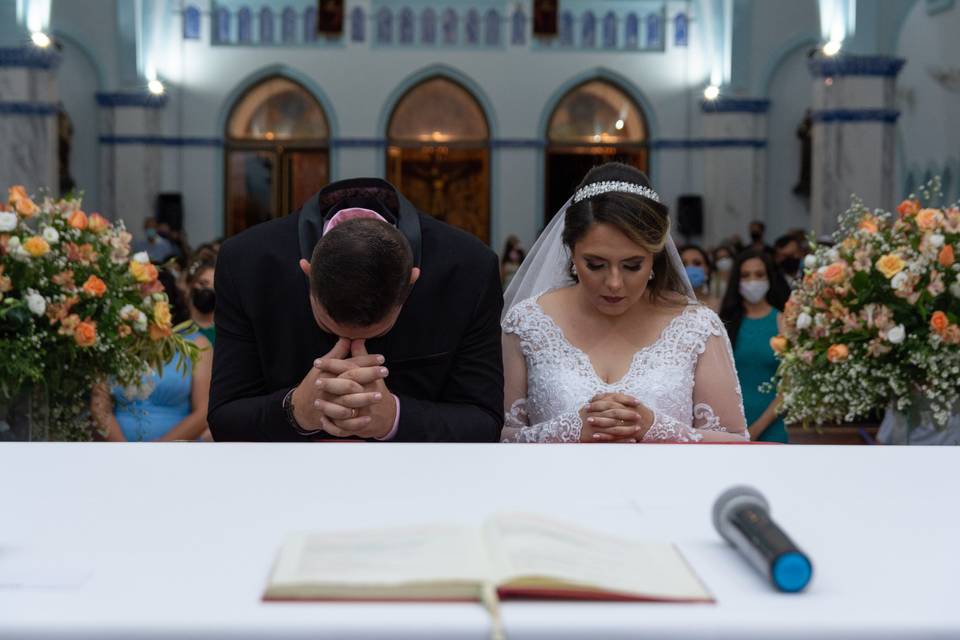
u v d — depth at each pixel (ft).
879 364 10.80
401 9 64.08
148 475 5.83
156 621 3.79
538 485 5.70
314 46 63.82
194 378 15.87
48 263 10.25
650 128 64.49
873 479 5.90
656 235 9.53
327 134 64.28
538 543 4.26
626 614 3.86
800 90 62.34
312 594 3.93
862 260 10.82
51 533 4.81
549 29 63.46
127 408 12.14
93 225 10.71
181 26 63.05
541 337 10.55
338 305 7.55
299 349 9.01
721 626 3.82
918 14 46.37
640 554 4.44
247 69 63.52
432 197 65.00
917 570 4.41
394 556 4.24
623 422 9.32
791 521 5.11
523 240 64.49
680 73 64.34
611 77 64.28
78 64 61.05
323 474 5.86
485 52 64.08
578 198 9.91
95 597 4.01
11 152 48.88
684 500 5.45
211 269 18.51
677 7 63.98
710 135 62.64
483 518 5.06
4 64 48.57
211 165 63.46
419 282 9.04
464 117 64.85
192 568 4.34
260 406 8.51
